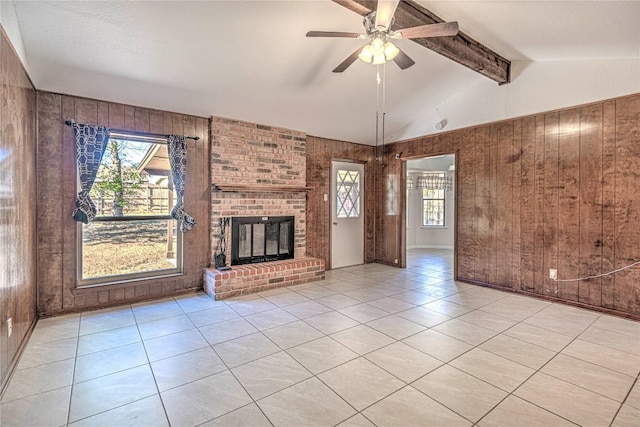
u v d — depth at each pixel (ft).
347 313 11.34
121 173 12.28
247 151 14.75
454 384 6.94
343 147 19.06
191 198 13.53
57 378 7.14
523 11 8.61
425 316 11.07
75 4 7.93
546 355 8.25
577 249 11.99
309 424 5.70
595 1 7.40
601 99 11.31
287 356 8.18
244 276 13.50
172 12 8.50
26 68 9.13
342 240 19.35
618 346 8.77
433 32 7.43
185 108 12.95
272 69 11.57
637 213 10.63
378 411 6.05
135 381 7.04
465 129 15.46
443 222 27.30
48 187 10.69
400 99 15.38
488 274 14.74
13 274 7.75
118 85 11.07
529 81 13.12
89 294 11.44
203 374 7.32
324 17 9.26
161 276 13.07
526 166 13.33
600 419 5.83
